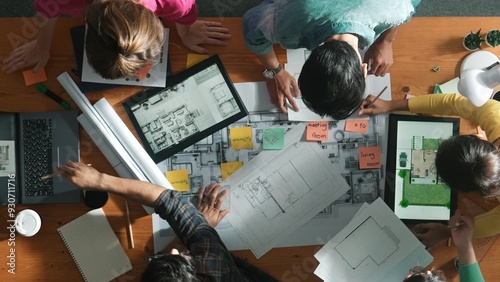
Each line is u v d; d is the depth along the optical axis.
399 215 1.38
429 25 1.39
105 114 1.34
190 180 1.38
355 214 1.39
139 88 1.37
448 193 1.38
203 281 1.12
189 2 1.23
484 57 1.37
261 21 1.20
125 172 1.35
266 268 1.37
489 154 1.16
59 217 1.35
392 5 1.08
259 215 1.38
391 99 1.40
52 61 1.35
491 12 1.82
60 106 1.36
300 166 1.39
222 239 1.37
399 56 1.39
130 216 1.36
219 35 1.37
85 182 1.27
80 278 1.35
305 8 1.05
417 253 1.36
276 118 1.39
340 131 1.40
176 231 1.26
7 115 1.33
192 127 1.38
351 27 1.03
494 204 1.37
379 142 1.40
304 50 1.40
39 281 1.35
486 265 1.37
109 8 0.99
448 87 1.39
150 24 1.03
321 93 0.99
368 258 1.36
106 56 1.02
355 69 0.98
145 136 1.37
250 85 1.38
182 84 1.38
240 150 1.39
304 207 1.38
